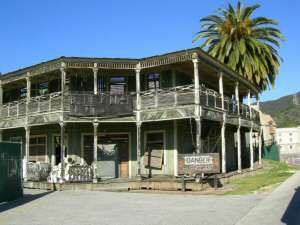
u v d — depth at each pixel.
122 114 23.08
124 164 25.98
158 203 15.99
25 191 21.62
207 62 23.16
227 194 18.45
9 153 18.14
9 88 30.83
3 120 27.48
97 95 23.09
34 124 24.53
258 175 29.20
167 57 22.30
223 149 24.69
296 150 89.56
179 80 25.34
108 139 26.14
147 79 25.73
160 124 25.50
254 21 38.75
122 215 13.21
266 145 52.78
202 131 25.36
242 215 12.54
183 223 11.46
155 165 25.30
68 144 25.91
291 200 15.02
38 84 28.56
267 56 38.47
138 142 22.97
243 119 29.33
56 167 23.77
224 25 38.72
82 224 11.76
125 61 23.12
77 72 25.14
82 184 21.77
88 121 22.91
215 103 23.80
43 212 14.33
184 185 20.39
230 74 27.08
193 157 20.53
